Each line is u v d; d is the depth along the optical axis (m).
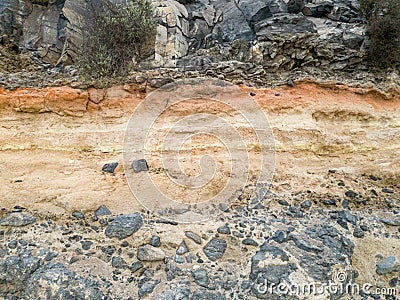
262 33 3.00
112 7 2.92
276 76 2.81
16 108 2.37
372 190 2.25
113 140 2.36
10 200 1.97
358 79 2.80
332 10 3.31
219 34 3.26
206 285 1.68
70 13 3.05
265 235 1.89
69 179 2.12
